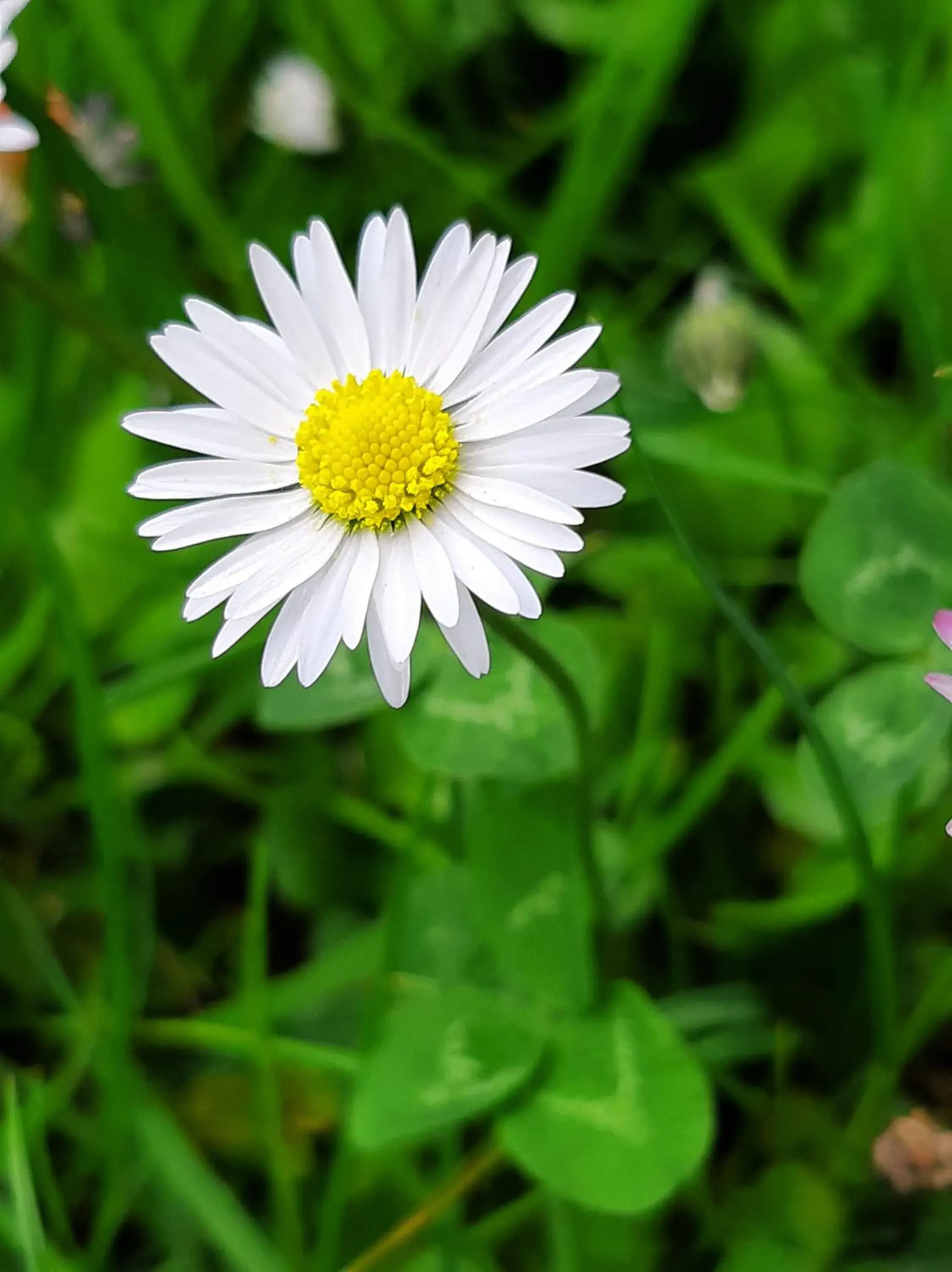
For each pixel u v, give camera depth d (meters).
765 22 0.15
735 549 0.13
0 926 0.13
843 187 0.14
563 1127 0.10
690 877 0.12
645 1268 0.11
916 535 0.11
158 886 0.13
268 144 0.15
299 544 0.10
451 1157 0.11
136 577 0.14
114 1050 0.12
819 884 0.12
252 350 0.10
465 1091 0.11
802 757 0.11
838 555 0.11
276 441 0.10
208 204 0.14
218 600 0.10
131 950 0.13
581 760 0.11
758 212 0.14
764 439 0.13
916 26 0.14
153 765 0.13
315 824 0.13
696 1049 0.11
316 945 0.13
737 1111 0.12
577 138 0.14
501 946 0.11
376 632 0.09
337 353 0.10
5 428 0.14
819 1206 0.11
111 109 0.14
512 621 0.10
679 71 0.15
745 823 0.13
